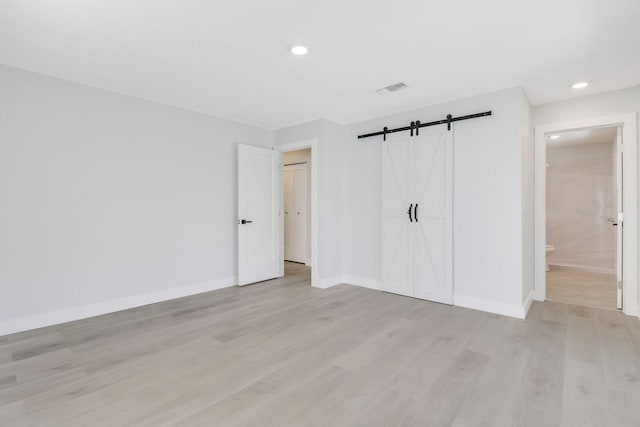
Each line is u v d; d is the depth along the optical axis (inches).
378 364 90.0
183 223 159.3
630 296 130.6
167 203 153.1
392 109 160.1
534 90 132.4
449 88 132.2
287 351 98.3
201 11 80.3
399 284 162.7
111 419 66.3
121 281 138.1
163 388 78.0
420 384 79.8
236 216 182.7
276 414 68.1
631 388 77.6
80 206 127.1
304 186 254.7
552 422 65.6
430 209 151.5
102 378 82.4
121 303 137.9
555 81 123.6
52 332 113.1
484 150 136.2
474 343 103.8
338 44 97.2
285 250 269.6
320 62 109.1
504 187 131.2
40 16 81.6
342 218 189.8
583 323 121.6
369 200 177.8
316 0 76.0
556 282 192.2
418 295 155.6
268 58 106.1
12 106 112.2
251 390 77.2
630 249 130.2
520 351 97.9
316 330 115.3
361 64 110.3
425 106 154.6
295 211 261.4
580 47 98.0
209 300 152.8
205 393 75.9
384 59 106.7
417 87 131.1
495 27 87.5
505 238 131.0
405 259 160.2
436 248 149.6
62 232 122.7
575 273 218.4
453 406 71.0
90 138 129.7
